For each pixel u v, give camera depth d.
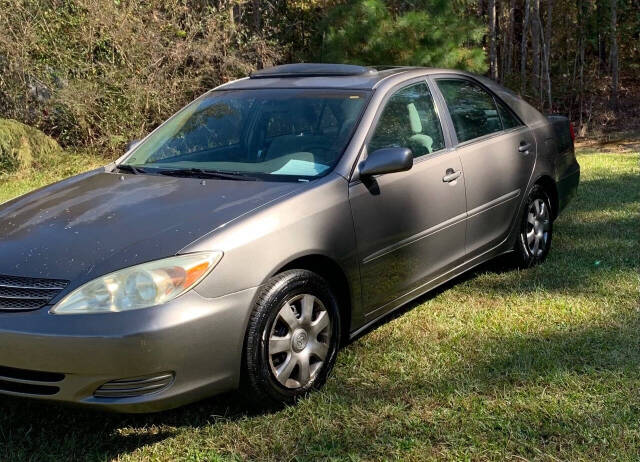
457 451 2.73
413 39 11.87
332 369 3.46
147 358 2.67
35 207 3.49
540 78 17.64
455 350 3.70
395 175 3.75
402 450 2.76
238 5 14.63
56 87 12.51
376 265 3.60
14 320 2.71
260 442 2.88
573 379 3.27
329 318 3.33
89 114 12.64
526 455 2.68
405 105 4.09
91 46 12.34
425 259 3.98
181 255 2.80
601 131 16.48
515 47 21.06
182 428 3.02
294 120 3.90
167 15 13.09
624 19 19.42
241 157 3.80
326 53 12.55
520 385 3.26
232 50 13.23
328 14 12.79
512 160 4.77
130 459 2.80
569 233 6.07
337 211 3.36
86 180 3.87
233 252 2.89
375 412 3.08
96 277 2.73
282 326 3.11
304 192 3.29
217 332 2.82
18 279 2.81
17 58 12.00
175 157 3.99
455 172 4.18
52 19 12.34
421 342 3.82
